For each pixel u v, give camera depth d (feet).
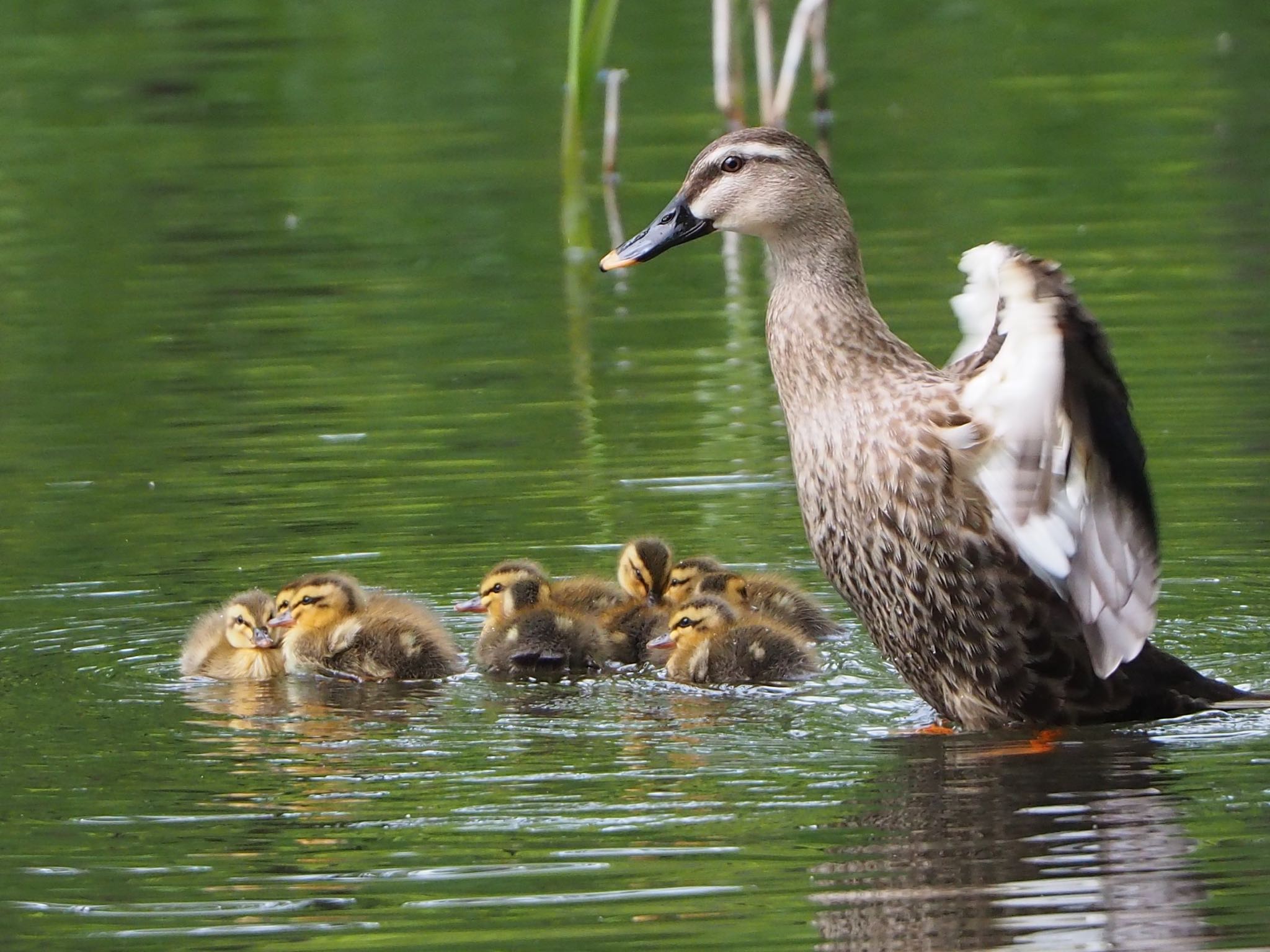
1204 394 49.73
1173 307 57.67
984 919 25.14
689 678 36.55
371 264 66.69
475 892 26.18
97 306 62.54
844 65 90.58
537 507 44.62
